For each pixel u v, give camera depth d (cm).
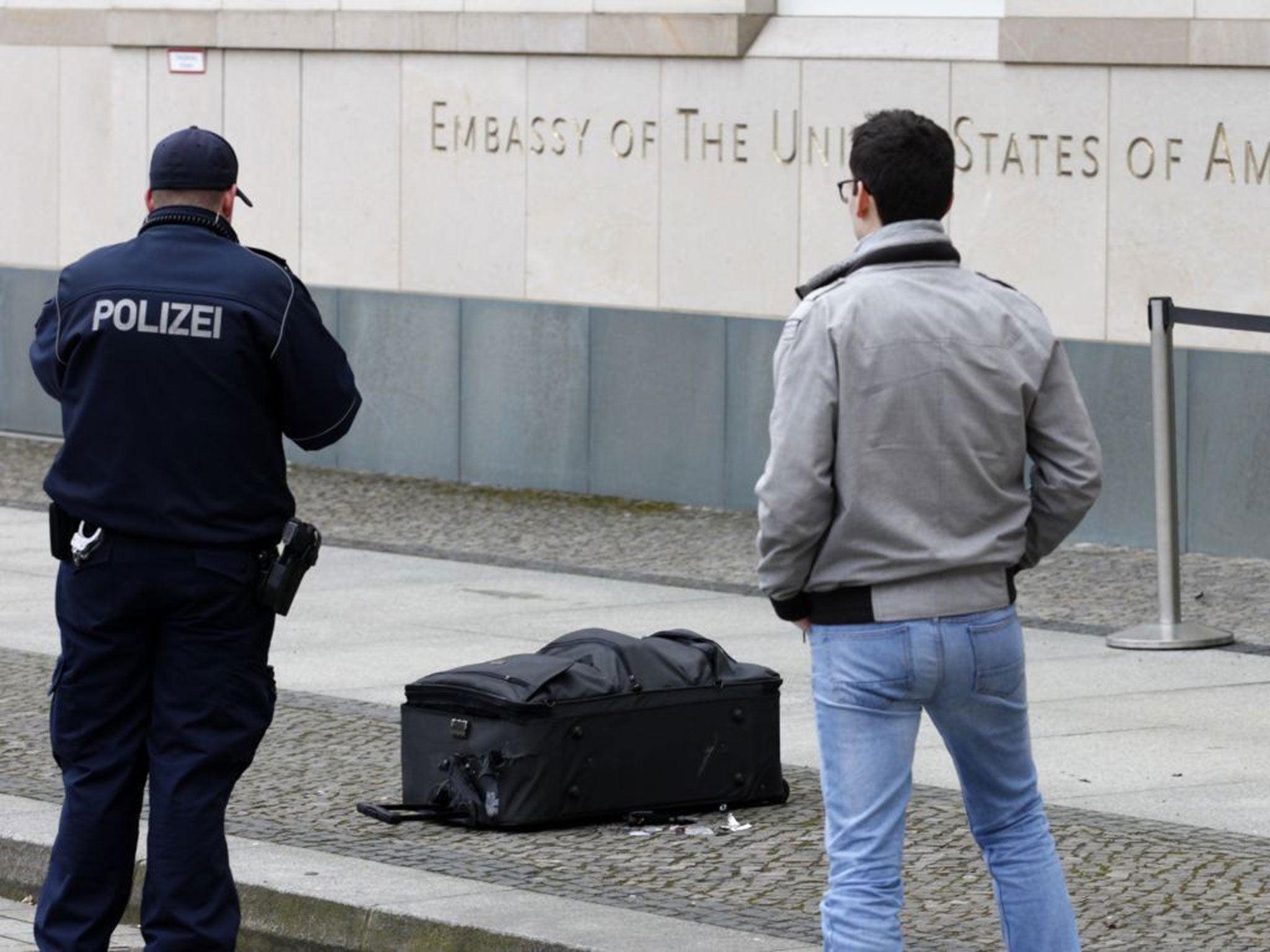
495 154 2375
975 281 768
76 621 865
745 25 2173
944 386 751
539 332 2355
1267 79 1867
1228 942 911
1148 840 1068
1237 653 1547
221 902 866
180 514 851
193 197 878
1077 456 773
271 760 1241
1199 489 1933
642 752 1112
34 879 1064
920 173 762
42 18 2789
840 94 2120
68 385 865
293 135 2538
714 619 1681
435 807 1116
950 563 755
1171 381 1556
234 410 855
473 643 1587
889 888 763
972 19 2081
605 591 1809
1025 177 2017
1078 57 1962
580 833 1095
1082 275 1989
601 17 2262
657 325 2261
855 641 758
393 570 1911
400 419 2477
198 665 860
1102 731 1305
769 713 1145
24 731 1321
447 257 2425
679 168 2236
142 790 889
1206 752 1252
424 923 941
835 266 773
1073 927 793
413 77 2430
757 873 1023
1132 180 1950
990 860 796
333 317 2519
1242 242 1891
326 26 2475
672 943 906
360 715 1352
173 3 2614
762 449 2197
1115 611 1703
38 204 2820
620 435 2302
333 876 1006
